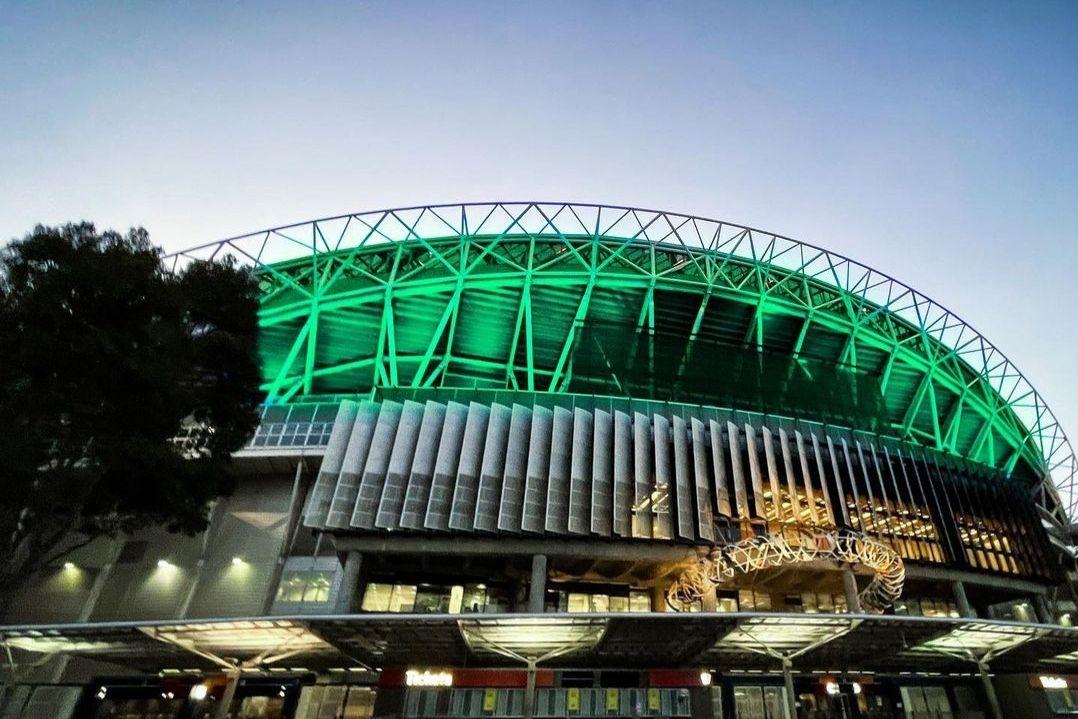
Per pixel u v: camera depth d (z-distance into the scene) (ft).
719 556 98.48
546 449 124.88
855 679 96.99
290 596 119.65
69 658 110.63
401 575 122.72
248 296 79.87
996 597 154.92
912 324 185.47
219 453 77.61
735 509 124.26
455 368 173.88
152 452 64.28
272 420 137.59
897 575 104.22
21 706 83.87
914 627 71.31
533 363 172.86
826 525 127.24
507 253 164.35
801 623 66.33
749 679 90.89
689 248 168.86
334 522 111.96
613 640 72.59
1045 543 156.25
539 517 115.34
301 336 150.30
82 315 62.80
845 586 118.01
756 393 150.30
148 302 66.08
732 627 66.59
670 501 122.21
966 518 146.61
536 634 67.36
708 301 164.96
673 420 132.98
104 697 85.76
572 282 157.48
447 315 153.69
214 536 128.67
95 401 63.52
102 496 66.85
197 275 75.25
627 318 170.19
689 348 154.10
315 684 93.15
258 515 130.62
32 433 59.82
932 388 180.75
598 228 163.94
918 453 153.38
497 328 167.22
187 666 85.20
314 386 171.53
